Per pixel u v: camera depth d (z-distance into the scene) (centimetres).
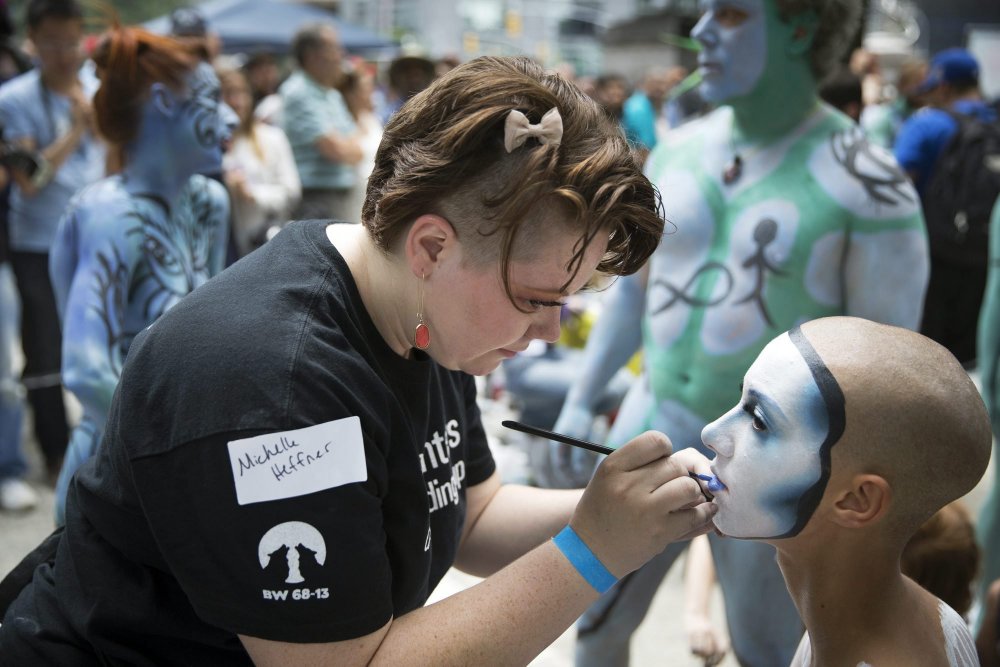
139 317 224
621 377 397
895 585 119
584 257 110
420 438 129
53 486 412
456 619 115
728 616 215
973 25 1076
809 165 207
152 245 224
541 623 116
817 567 122
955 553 190
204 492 108
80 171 410
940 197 440
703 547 240
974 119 455
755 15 202
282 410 108
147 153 223
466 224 109
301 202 539
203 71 225
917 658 116
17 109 402
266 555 108
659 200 119
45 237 402
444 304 115
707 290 213
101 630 123
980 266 438
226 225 258
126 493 117
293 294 116
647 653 306
